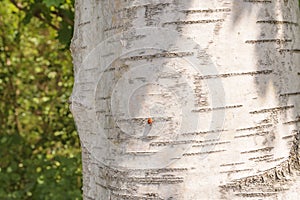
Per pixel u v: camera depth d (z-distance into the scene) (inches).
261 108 32.6
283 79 33.4
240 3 32.3
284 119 33.4
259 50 32.6
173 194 32.3
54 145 98.7
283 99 33.4
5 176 86.8
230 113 32.1
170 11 31.9
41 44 105.1
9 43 103.0
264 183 32.6
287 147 33.4
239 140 32.2
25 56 104.9
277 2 33.5
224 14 32.0
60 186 83.6
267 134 32.7
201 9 31.9
